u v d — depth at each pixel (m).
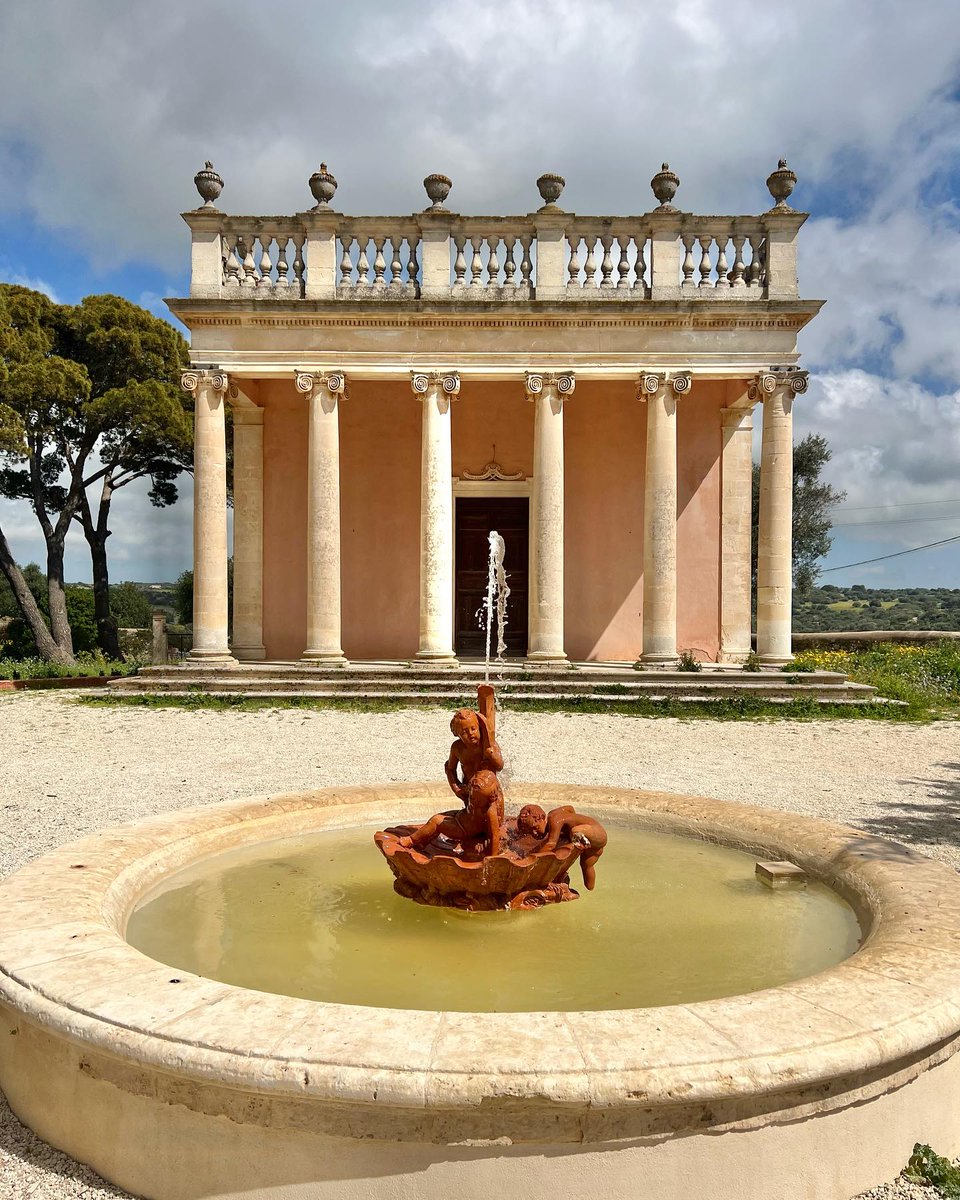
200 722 16.53
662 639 19.98
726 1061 3.01
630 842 7.24
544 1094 2.88
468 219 20.09
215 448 20.05
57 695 20.64
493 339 20.11
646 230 20.22
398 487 23.67
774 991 3.59
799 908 5.66
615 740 14.95
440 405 20.11
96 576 34.28
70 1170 3.47
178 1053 3.10
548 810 7.70
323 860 6.68
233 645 23.03
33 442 31.78
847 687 18.94
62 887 4.92
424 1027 3.21
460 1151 2.96
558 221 20.00
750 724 17.00
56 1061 3.59
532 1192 2.97
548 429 20.08
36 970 3.74
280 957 4.77
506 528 23.69
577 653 23.55
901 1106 3.43
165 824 6.54
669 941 5.07
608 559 23.61
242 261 21.12
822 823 6.83
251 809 7.13
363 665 20.66
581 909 5.64
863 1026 3.28
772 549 20.03
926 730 16.55
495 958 4.79
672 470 20.00
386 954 4.83
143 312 34.03
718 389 23.45
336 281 20.42
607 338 20.06
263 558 23.39
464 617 23.61
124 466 34.78
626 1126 2.98
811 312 19.78
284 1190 3.07
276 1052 3.03
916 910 4.67
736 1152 3.07
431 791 7.95
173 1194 3.24
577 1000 4.22
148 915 5.39
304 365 20.11
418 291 20.22
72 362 31.39
